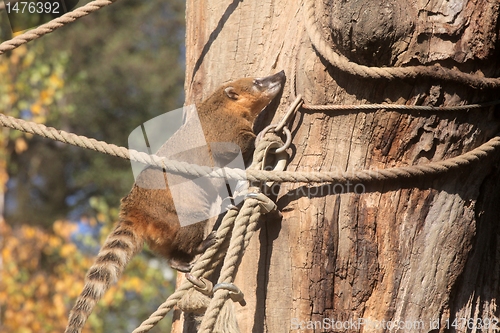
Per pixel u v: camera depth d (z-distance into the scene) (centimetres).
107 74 4459
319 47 885
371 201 872
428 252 866
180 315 1037
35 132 922
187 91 1158
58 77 3081
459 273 883
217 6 1099
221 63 1084
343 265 864
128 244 1074
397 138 871
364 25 818
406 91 858
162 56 4584
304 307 866
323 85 898
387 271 862
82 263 2873
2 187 3186
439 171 865
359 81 871
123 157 929
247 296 901
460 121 871
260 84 996
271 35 1020
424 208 874
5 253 2808
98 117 4472
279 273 884
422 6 838
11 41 1008
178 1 4803
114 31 4653
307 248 873
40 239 3003
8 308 2741
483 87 862
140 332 890
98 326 2777
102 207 3084
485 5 835
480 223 930
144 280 2920
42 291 2820
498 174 942
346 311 861
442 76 844
